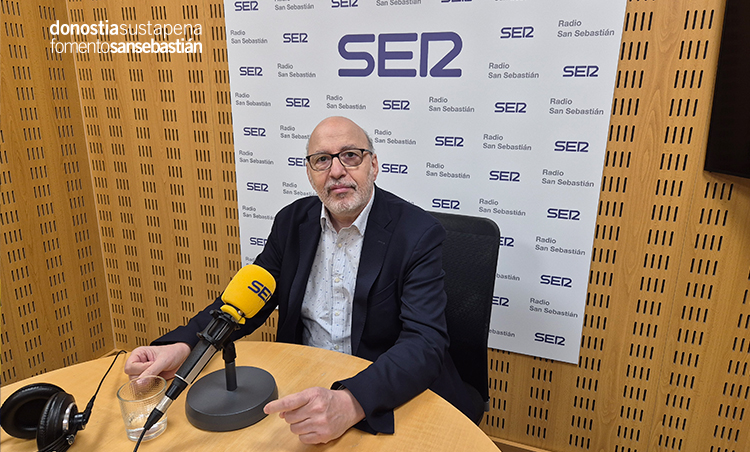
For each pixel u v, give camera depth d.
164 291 2.51
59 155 2.27
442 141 1.84
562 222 1.73
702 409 1.70
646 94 1.55
